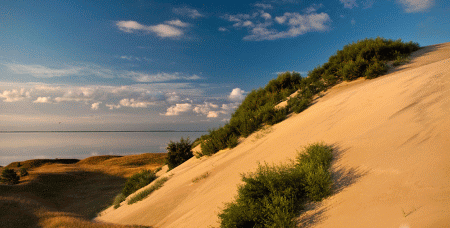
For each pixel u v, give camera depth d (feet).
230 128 43.06
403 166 9.98
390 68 35.81
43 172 181.27
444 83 15.85
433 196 7.39
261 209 11.67
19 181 153.89
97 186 153.07
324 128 20.34
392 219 7.32
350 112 20.77
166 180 47.26
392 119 14.97
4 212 85.76
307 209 11.05
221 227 13.02
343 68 39.99
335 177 12.23
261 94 56.70
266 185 12.67
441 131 10.86
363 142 14.12
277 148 22.85
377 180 10.06
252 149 29.17
